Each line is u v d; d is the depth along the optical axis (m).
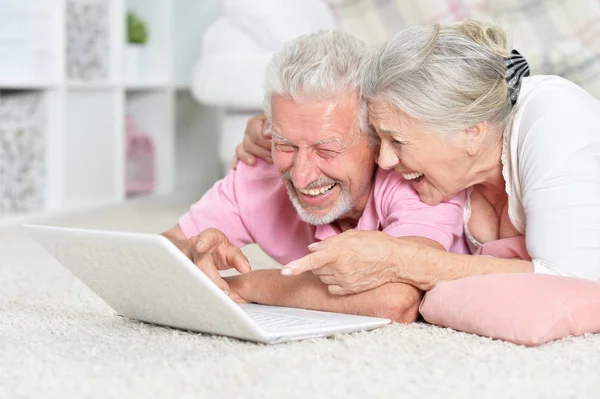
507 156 2.13
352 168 2.14
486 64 2.05
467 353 1.80
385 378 1.62
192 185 6.39
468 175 2.15
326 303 2.12
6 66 4.68
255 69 4.38
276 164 2.20
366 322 1.98
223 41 4.54
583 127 2.07
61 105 4.98
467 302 1.98
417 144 2.06
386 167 2.12
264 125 2.40
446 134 2.04
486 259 2.08
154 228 4.36
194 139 6.36
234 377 1.62
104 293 2.04
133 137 5.95
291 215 2.45
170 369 1.67
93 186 5.41
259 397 1.51
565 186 2.02
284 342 1.87
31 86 4.73
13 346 1.84
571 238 2.01
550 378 1.64
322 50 2.11
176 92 6.34
